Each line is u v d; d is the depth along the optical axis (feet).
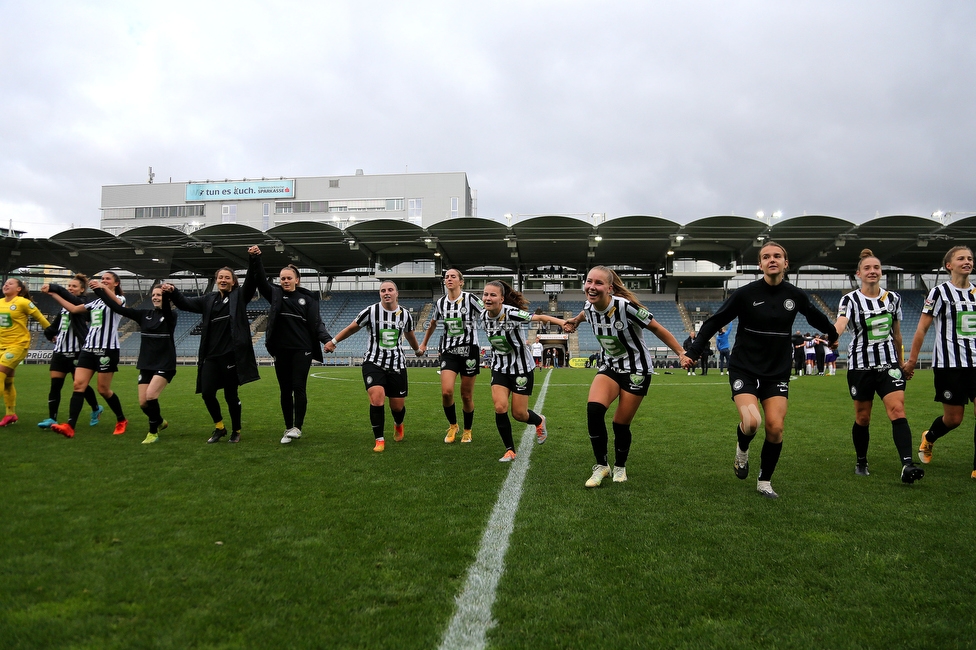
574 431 22.31
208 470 14.93
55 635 6.42
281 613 7.04
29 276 132.36
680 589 7.89
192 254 120.67
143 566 8.41
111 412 27.37
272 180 156.25
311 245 115.24
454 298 19.56
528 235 107.55
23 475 14.15
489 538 9.83
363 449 18.33
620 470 14.17
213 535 9.80
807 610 7.29
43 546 9.16
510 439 16.79
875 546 9.56
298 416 19.53
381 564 8.63
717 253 118.21
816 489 13.41
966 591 7.88
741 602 7.50
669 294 126.00
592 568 8.59
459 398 35.42
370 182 154.92
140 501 11.86
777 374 12.86
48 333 23.34
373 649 6.27
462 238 109.60
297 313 19.62
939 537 10.02
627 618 7.06
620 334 13.38
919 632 6.76
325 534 9.93
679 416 26.63
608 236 106.52
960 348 15.26
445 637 6.54
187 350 117.39
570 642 6.47
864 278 15.38
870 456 17.47
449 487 13.35
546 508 11.69
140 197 158.10
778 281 12.73
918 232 98.27
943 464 16.44
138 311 19.95
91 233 106.83
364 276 139.74
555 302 127.75
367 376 18.69
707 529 10.40
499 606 7.34
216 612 7.04
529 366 17.06
